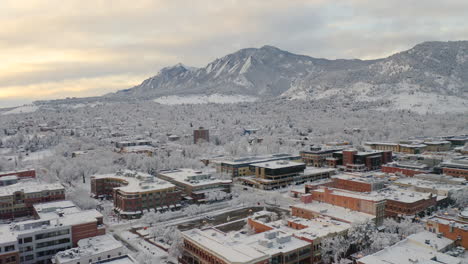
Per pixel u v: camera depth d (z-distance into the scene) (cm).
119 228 19038
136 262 11906
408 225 16100
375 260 12050
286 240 13788
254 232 16275
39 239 14338
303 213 18288
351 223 15462
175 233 15600
